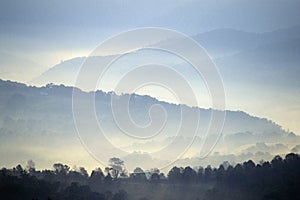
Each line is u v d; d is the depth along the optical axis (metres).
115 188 118.25
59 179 121.12
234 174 120.31
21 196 103.94
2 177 109.50
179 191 118.00
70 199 105.31
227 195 113.69
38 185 108.50
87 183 119.25
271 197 106.81
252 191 112.81
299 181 112.44
